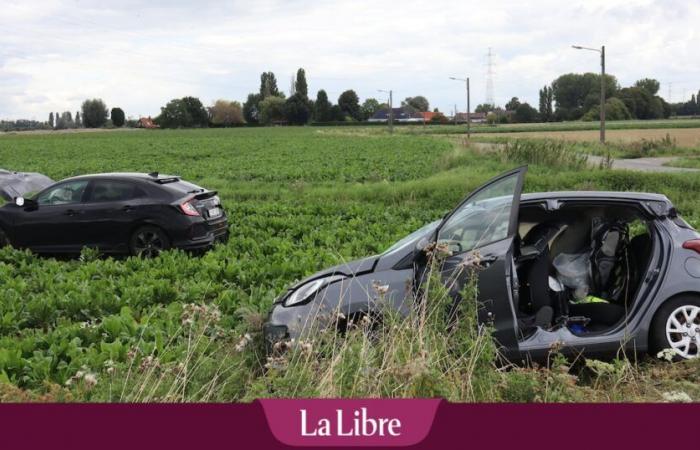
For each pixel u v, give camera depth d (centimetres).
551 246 637
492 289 545
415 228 1445
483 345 490
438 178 2573
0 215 1313
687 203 2005
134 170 3631
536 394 473
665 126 10794
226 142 7394
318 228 1502
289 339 571
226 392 531
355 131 11144
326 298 582
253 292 849
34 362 624
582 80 19038
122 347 636
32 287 971
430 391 443
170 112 16675
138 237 1250
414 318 514
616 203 612
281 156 4625
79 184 1299
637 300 573
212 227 1278
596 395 515
